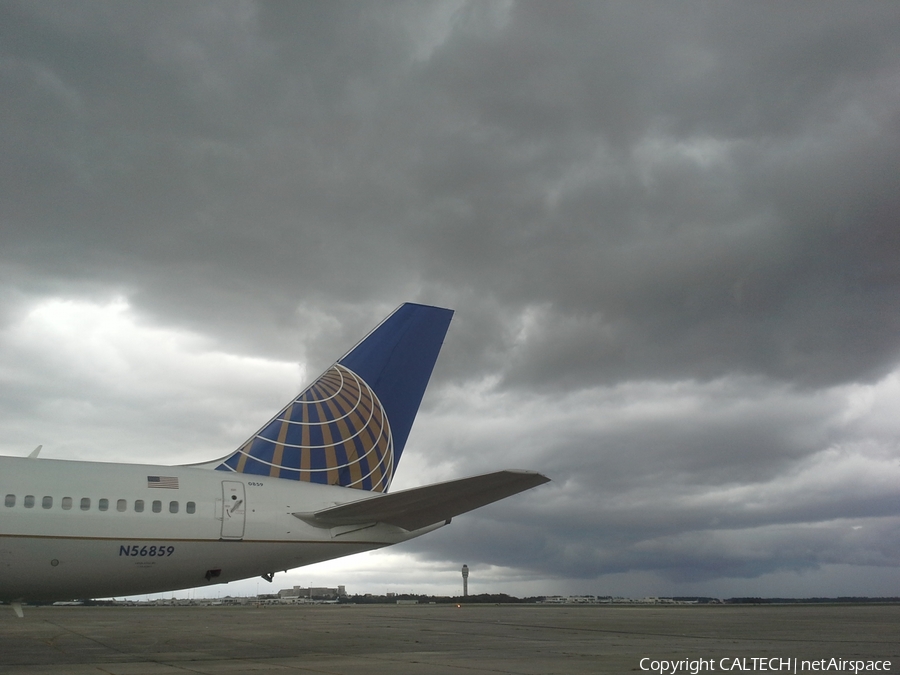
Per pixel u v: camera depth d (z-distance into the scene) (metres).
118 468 16.95
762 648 18.12
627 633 25.00
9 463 15.92
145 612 51.38
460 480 15.98
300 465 19.83
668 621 34.75
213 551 17.06
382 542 19.05
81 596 16.55
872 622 33.41
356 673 12.27
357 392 21.19
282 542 17.81
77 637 23.38
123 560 16.14
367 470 20.62
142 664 14.26
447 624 31.70
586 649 18.05
